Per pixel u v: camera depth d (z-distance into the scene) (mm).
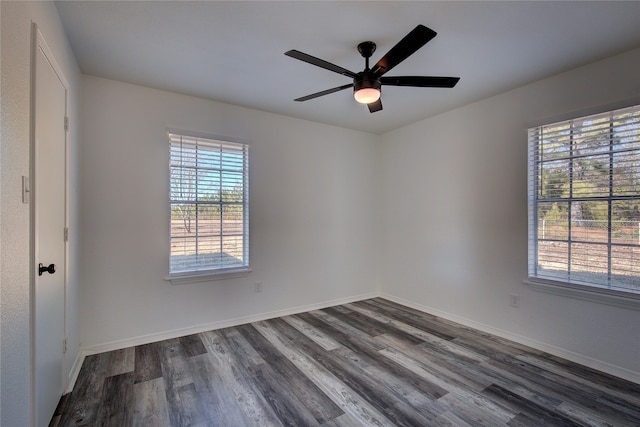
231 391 2145
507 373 2395
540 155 2844
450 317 3596
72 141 2273
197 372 2395
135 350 2773
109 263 2773
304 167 3926
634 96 2260
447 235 3641
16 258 1192
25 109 1298
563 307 2656
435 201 3785
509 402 2027
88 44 2207
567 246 2664
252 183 3529
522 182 2934
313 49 2283
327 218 4129
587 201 2543
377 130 4414
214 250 3314
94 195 2711
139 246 2904
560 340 2670
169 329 3049
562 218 2697
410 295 4125
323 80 2801
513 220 3006
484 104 3248
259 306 3588
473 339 3033
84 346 2660
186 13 1873
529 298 2887
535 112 2830
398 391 2152
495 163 3152
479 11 1852
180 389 2162
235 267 3436
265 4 1791
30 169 1366
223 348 2820
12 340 1146
